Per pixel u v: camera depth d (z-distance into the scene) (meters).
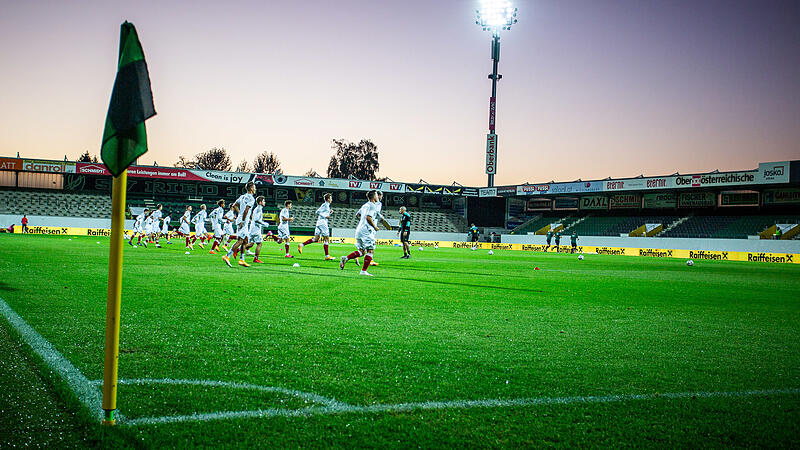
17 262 13.97
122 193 3.10
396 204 60.00
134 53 3.14
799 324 7.80
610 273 18.03
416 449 3.02
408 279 12.98
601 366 4.94
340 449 2.99
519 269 18.66
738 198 45.56
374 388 4.08
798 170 37.12
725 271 21.27
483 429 3.33
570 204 56.16
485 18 52.41
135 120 3.11
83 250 20.08
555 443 3.15
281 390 3.97
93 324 6.00
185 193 53.47
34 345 4.94
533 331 6.60
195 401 3.67
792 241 34.50
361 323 6.76
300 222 55.38
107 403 3.16
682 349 5.79
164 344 5.23
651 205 50.50
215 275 12.22
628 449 3.08
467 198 60.69
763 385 4.45
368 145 91.25
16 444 2.90
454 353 5.29
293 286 10.48
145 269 13.38
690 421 3.57
